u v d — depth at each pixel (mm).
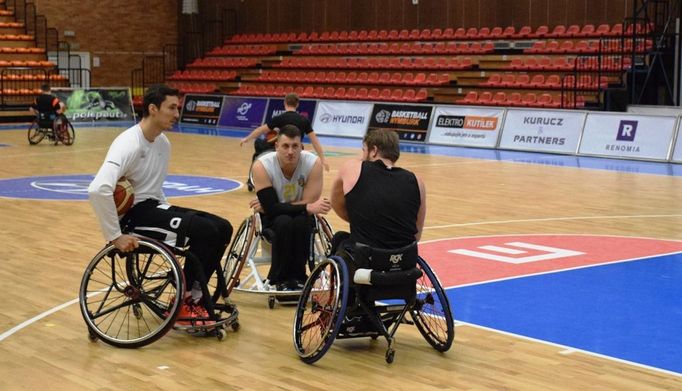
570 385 4582
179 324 5406
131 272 5488
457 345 5289
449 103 20688
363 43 25344
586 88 19203
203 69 28422
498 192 12070
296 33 27781
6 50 26188
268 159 6195
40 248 8148
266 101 22797
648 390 4500
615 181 13312
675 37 19312
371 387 4543
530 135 17969
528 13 22750
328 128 21438
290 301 6227
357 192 5023
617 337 5469
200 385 4562
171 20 30594
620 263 7629
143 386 4539
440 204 10992
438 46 23422
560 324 5754
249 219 5996
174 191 12086
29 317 5828
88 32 28922
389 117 20328
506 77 21094
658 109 17984
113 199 5105
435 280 5117
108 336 5219
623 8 21016
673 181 13328
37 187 12430
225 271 6203
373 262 4852
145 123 5367
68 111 24969
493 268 7387
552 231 9188
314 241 6270
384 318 5242
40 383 4574
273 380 4648
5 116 24875
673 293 6598
